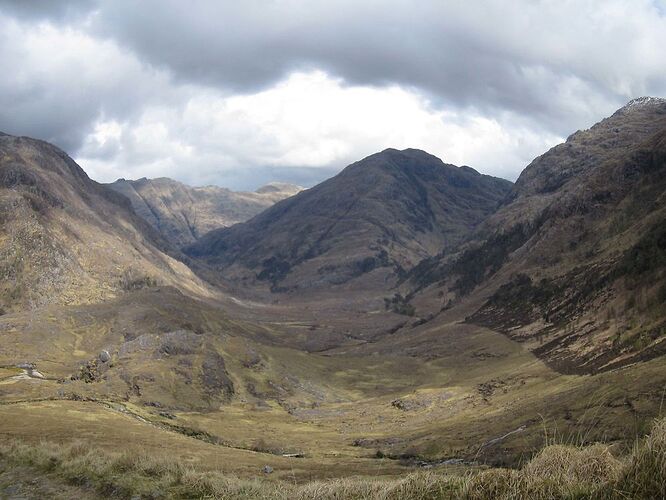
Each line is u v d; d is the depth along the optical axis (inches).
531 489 416.2
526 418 4343.0
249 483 715.4
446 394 7101.4
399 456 4397.1
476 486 449.1
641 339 6200.8
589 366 6397.6
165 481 769.6
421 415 6466.5
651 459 354.0
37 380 6397.6
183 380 7170.3
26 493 802.8
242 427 6018.7
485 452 3208.7
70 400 5113.2
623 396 3454.7
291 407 7396.7
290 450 4872.0
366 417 6815.9
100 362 7431.1
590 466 415.8
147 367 7229.3
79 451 993.5
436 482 486.6
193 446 3538.4
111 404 5369.1
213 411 6761.8
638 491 347.3
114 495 748.0
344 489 571.5
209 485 730.2
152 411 5905.5
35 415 3858.3
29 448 1048.8
